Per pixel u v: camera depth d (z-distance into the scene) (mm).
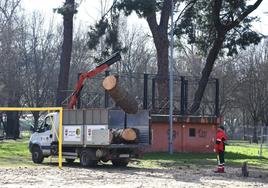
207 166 33250
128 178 24172
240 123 124500
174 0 51812
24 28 83188
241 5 52469
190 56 102500
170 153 44625
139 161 36344
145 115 31469
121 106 30719
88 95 47312
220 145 28641
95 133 30062
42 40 86000
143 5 43969
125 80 84438
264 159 43312
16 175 24766
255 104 96312
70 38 50031
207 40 55906
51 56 86000
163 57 53062
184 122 48844
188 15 54812
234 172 29172
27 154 41500
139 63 98688
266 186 22469
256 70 97188
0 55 71750
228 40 55188
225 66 99375
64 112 31797
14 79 73000
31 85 83250
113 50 47062
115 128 30047
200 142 49531
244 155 46969
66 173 26156
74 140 31141
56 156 32500
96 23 47188
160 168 31047
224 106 99688
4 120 83875
